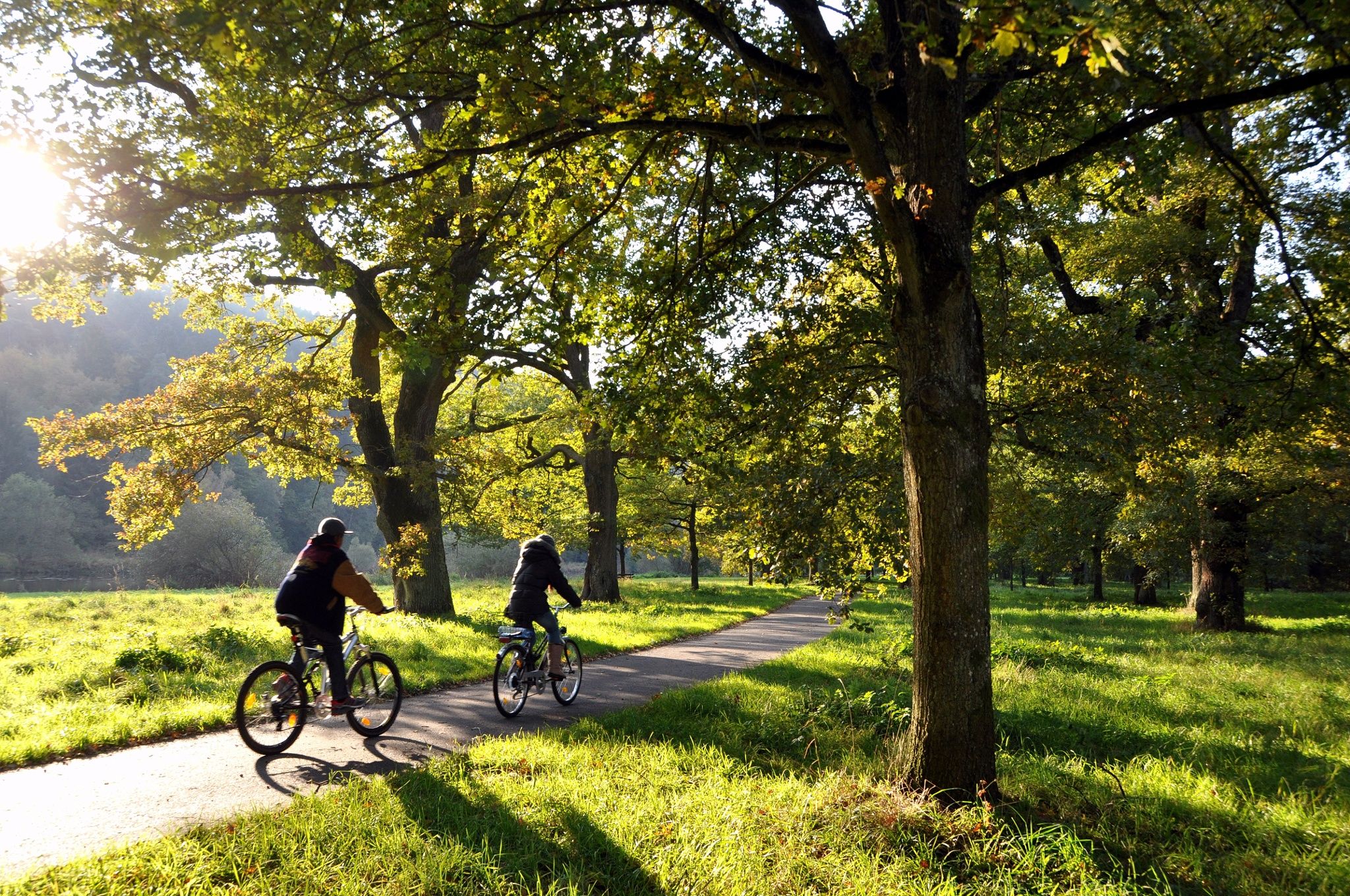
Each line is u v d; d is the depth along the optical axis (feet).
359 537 336.90
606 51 17.90
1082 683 35.81
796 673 36.88
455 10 16.80
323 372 52.26
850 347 27.30
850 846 14.37
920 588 17.25
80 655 33.91
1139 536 73.61
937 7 12.29
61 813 15.17
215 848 12.86
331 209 19.81
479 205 23.07
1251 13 17.61
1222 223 26.13
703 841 14.29
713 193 24.86
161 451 52.13
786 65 16.66
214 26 12.30
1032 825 15.98
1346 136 20.24
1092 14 9.37
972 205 17.61
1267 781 19.97
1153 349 27.50
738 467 27.89
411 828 14.17
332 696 21.18
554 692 28.02
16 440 286.87
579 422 27.73
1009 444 36.01
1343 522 95.20
